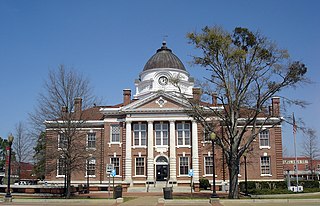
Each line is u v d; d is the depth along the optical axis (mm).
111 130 63562
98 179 62062
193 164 59906
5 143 108938
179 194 48375
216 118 52062
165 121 61781
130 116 62188
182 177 60250
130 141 61656
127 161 60969
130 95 65875
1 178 87062
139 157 61594
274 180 60094
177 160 60906
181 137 61719
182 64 72500
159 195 48375
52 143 44656
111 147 62875
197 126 61312
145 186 60000
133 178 61000
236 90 40875
